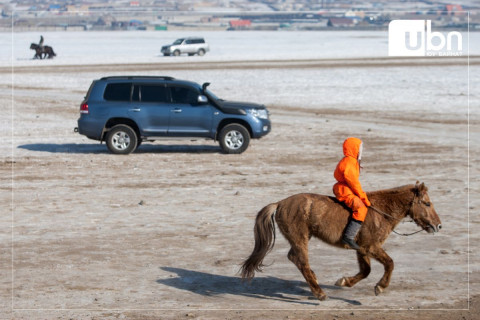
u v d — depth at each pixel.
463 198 30.30
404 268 20.39
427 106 71.12
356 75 103.12
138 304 17.09
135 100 43.38
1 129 55.94
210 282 19.11
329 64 122.94
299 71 108.81
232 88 86.62
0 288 18.30
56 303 17.08
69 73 108.06
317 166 39.16
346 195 17.17
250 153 44.16
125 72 107.12
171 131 43.38
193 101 43.53
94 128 43.19
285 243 23.73
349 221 17.09
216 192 31.78
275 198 30.42
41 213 27.58
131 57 149.62
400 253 22.03
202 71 108.06
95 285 18.67
